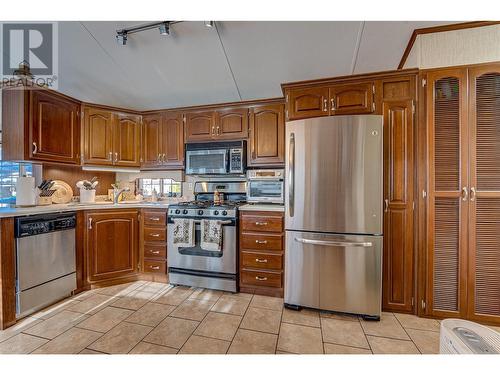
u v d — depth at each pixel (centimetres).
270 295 244
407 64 227
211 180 321
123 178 345
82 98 308
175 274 267
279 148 279
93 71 259
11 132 226
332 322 198
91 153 285
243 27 200
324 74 262
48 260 219
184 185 333
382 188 196
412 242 204
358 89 214
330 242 203
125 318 202
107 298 238
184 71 260
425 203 200
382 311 211
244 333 183
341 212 202
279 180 285
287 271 219
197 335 180
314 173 209
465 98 191
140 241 285
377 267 197
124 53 232
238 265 253
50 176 277
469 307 192
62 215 233
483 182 189
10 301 191
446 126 195
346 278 202
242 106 291
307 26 198
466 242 192
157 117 318
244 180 310
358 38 210
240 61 244
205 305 225
